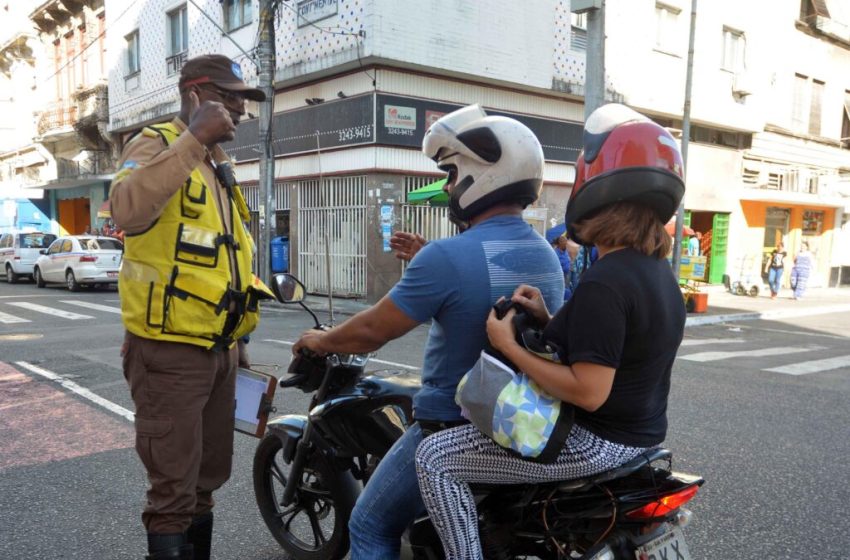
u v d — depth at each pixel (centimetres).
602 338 160
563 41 1548
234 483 397
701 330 1197
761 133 2052
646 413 175
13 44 3081
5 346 845
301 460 279
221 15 1678
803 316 1456
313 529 298
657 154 168
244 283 247
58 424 509
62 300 1452
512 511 197
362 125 1347
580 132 1672
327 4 1341
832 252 2281
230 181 251
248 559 309
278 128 1582
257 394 269
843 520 356
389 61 1294
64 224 3147
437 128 205
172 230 223
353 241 1415
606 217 170
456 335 194
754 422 549
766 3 1978
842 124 2341
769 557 315
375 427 255
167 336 222
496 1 1415
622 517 181
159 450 228
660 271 173
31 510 355
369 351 210
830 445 487
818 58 2205
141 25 2052
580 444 173
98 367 714
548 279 206
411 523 221
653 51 1702
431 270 190
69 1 2544
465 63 1378
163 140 224
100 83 2362
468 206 203
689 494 178
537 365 166
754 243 2070
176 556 228
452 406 200
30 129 3138
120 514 351
